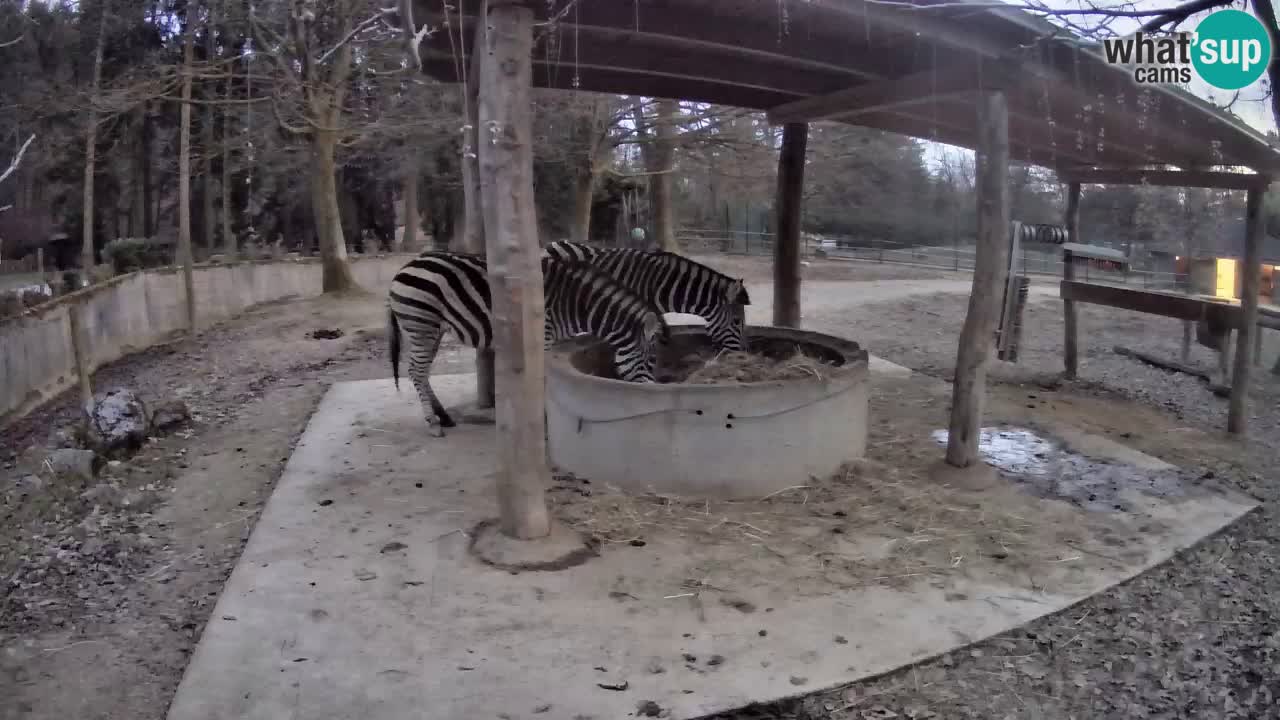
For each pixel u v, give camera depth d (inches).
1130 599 182.1
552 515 215.5
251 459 285.3
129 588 191.3
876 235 1197.1
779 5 199.6
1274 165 290.0
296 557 196.2
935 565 193.3
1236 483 261.1
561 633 162.9
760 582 184.2
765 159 920.3
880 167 1150.3
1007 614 173.0
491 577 185.8
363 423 314.2
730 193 1223.5
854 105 285.1
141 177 1026.7
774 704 141.6
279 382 421.1
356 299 711.7
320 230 740.7
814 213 1226.6
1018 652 160.9
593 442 241.3
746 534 207.8
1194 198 634.8
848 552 199.5
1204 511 230.1
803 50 237.0
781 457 232.2
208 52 657.6
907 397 354.9
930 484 243.9
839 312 657.6
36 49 695.1
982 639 163.5
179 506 242.5
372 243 1262.3
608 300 273.7
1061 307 674.8
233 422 338.0
